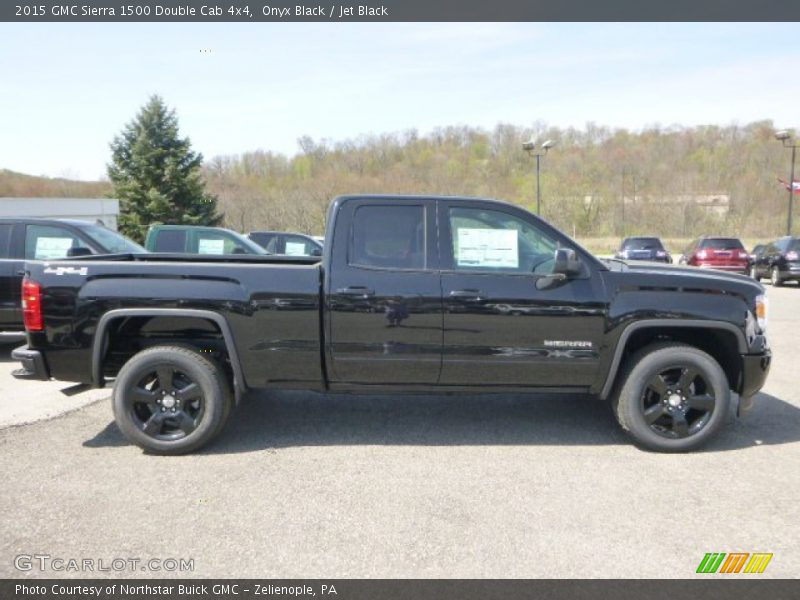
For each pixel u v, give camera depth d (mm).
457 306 4098
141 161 35375
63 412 5043
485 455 4102
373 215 4215
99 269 4098
